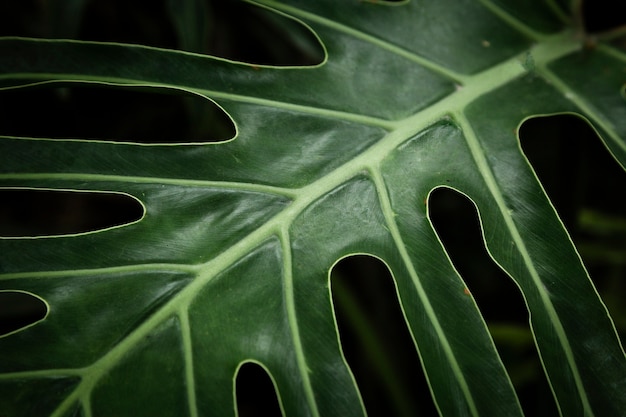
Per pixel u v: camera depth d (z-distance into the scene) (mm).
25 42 631
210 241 604
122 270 592
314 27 683
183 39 744
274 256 606
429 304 608
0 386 561
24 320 823
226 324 589
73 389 565
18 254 587
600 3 818
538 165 938
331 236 614
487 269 1036
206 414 574
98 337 577
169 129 1014
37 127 980
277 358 587
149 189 611
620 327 893
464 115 666
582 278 622
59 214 1055
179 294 591
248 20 930
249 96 646
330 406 582
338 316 999
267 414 1014
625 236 927
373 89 667
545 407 766
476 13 715
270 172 626
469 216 1044
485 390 597
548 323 616
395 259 615
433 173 641
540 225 632
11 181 599
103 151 614
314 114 648
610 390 608
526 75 695
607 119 684
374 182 632
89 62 635
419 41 693
